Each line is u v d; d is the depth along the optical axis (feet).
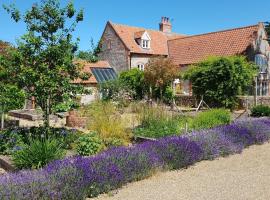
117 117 40.88
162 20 140.77
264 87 110.32
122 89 85.81
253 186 24.20
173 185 24.43
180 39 128.47
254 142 38.99
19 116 67.62
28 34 33.76
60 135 35.63
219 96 75.56
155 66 89.86
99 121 38.29
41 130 36.55
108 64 124.06
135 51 119.24
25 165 26.50
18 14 34.68
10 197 18.71
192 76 80.53
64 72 35.29
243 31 111.24
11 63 33.88
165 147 29.19
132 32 127.95
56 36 34.91
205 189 23.53
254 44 106.22
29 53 34.22
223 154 33.53
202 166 29.71
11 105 46.34
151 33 132.36
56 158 26.96
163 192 22.93
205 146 32.01
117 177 23.62
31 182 20.15
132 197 22.03
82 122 49.16
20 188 19.49
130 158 25.90
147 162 26.37
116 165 24.49
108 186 23.00
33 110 71.00
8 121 53.98
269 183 24.88
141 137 37.65
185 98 86.99
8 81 34.65
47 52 34.04
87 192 22.06
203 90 78.59
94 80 103.14
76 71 35.81
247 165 30.04
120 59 120.98
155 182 25.14
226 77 74.74
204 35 121.29
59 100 34.88
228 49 108.99
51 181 20.83
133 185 24.49
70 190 20.85
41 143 28.19
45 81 32.40
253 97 78.79
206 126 42.68
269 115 60.29
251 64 82.02
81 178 21.89
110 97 77.61
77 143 32.55
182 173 27.55
